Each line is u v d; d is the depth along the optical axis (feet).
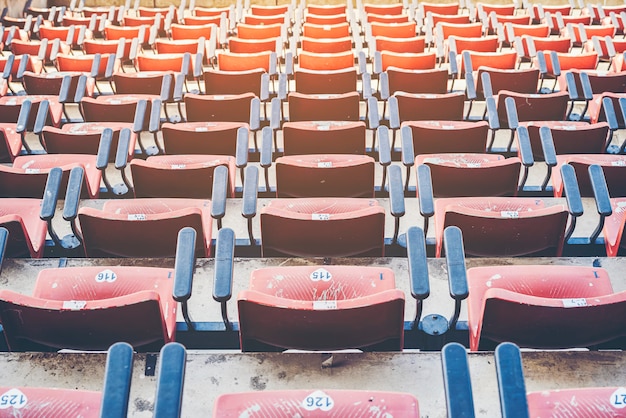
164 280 12.66
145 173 16.25
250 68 27.53
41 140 20.18
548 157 16.66
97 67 26.73
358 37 31.76
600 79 24.79
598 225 14.93
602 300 10.40
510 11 38.68
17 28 35.01
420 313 11.91
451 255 11.08
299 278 12.25
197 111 22.26
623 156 17.69
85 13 40.34
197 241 14.10
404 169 20.07
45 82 25.35
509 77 24.63
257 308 10.48
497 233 13.69
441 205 15.30
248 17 36.55
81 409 9.21
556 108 22.03
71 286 12.41
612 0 44.14
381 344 11.44
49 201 13.94
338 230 13.64
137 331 11.02
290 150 19.83
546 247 14.11
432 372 11.04
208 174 16.29
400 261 14.08
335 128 19.20
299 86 25.20
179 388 8.14
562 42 30.42
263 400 8.95
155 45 33.55
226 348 12.84
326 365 11.15
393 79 24.71
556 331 10.88
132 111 22.11
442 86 24.85
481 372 11.00
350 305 10.32
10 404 9.20
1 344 12.76
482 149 19.49
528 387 10.92
